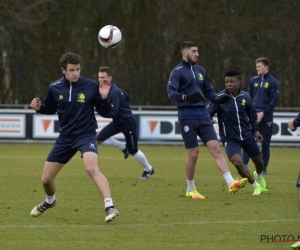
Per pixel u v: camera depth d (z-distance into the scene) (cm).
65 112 2834
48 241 2527
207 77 3722
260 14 9525
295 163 6103
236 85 3784
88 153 2800
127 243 2494
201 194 3941
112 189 4162
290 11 9481
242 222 2952
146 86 9706
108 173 5178
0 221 2956
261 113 4922
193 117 3659
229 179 3641
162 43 9812
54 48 9869
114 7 9869
